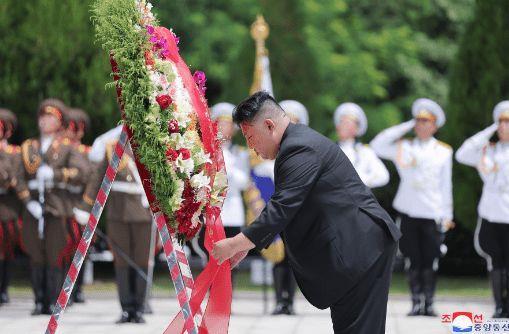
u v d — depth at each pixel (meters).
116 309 13.84
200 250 13.18
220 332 7.21
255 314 13.54
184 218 6.86
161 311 13.72
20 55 16.53
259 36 14.89
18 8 16.50
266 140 6.86
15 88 16.52
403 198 13.59
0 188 13.38
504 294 13.10
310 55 19.36
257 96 6.90
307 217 6.71
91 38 16.52
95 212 6.94
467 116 16.97
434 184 13.52
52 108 13.09
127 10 6.71
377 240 6.73
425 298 13.35
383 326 6.84
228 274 7.25
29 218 13.10
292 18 19.52
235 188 13.59
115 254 12.45
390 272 6.86
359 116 13.55
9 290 16.14
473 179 16.80
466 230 18.38
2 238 13.98
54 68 16.52
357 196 6.77
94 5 6.77
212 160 7.18
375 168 13.36
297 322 12.65
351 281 6.69
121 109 6.75
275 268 13.46
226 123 13.48
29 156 13.12
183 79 6.98
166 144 6.70
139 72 6.63
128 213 12.28
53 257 13.02
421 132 13.73
